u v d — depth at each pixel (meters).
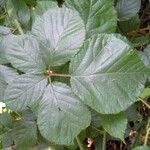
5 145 0.24
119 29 0.27
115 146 0.31
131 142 0.28
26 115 0.23
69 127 0.17
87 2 0.21
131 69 0.17
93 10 0.21
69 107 0.17
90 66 0.17
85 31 0.18
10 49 0.18
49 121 0.17
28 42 0.18
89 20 0.21
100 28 0.21
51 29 0.18
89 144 0.30
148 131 0.24
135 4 0.26
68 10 0.18
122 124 0.19
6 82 0.20
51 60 0.18
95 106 0.17
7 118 0.24
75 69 0.17
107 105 0.17
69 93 0.17
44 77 0.17
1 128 0.24
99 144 0.26
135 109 0.25
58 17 0.18
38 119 0.17
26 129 0.23
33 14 0.21
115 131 0.19
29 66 0.17
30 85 0.17
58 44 0.18
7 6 0.23
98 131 0.24
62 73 0.19
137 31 0.28
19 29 0.22
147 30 0.29
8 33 0.21
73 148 0.23
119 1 0.26
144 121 0.27
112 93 0.17
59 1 0.26
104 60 0.17
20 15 0.23
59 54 0.18
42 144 0.23
